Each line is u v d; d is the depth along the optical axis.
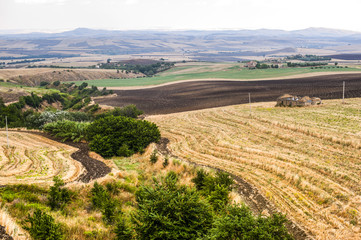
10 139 53.34
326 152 36.44
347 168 30.88
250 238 16.05
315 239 20.41
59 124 57.72
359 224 21.72
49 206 21.38
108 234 17.98
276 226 16.84
